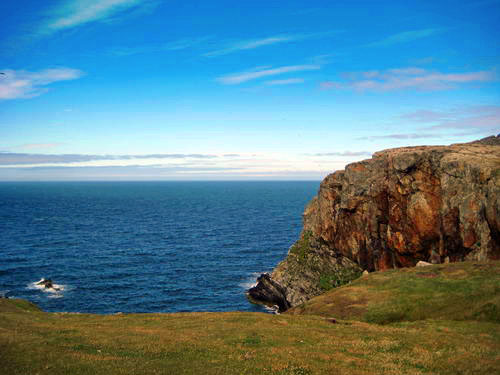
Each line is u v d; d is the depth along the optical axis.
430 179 64.06
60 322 36.59
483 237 51.94
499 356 23.08
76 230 170.00
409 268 51.59
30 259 114.38
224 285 93.94
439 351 24.97
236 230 174.88
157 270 105.44
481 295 37.44
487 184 52.66
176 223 196.88
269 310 79.50
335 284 75.94
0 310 39.88
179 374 20.44
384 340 28.03
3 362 21.72
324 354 24.58
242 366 21.88
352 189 78.44
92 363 21.84
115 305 79.44
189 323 35.28
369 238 74.81
